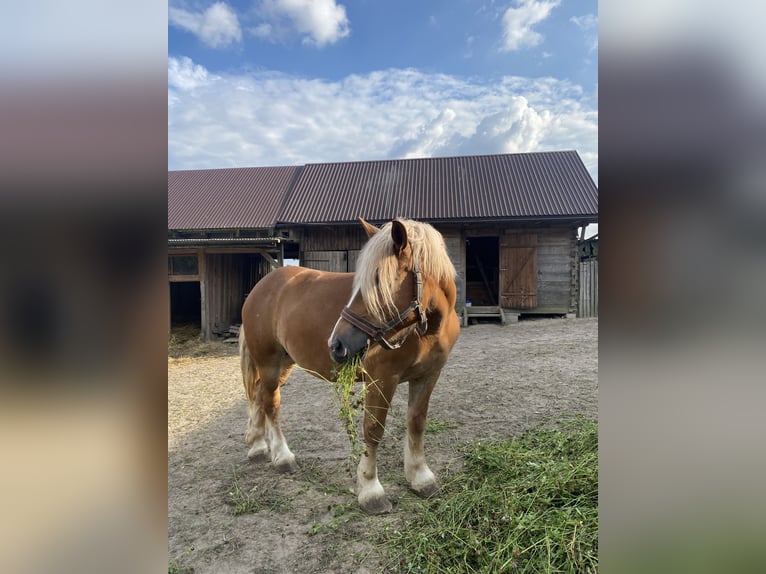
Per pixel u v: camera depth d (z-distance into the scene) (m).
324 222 9.79
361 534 1.92
